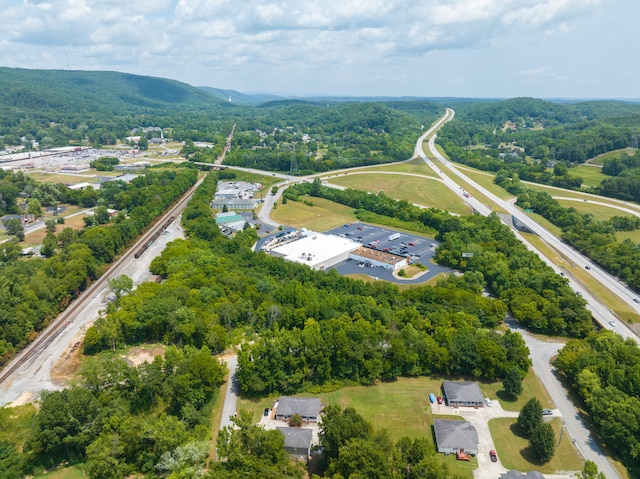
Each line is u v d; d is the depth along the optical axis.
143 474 98.50
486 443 110.25
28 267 183.12
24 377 131.88
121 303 158.62
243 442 97.00
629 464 104.00
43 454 102.38
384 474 87.31
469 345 136.25
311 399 121.81
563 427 115.94
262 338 140.88
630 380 118.06
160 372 121.06
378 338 139.88
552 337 160.75
